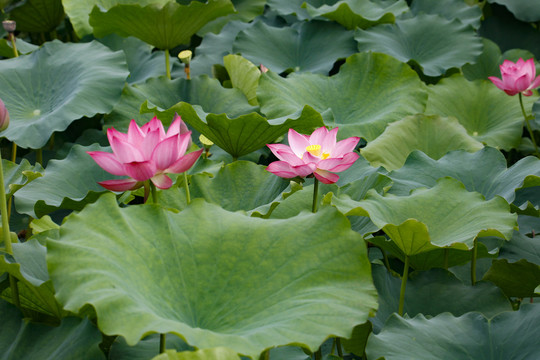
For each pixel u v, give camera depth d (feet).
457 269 12.02
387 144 12.32
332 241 9.75
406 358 10.10
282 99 12.98
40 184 11.91
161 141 9.73
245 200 11.79
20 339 9.65
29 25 15.05
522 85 12.79
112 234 9.45
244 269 9.75
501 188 11.60
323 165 10.69
